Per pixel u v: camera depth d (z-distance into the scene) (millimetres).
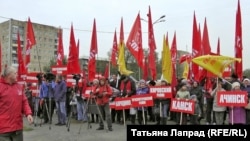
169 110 13273
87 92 13633
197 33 17609
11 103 6273
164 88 12820
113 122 15297
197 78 16594
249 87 12320
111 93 12695
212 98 13758
